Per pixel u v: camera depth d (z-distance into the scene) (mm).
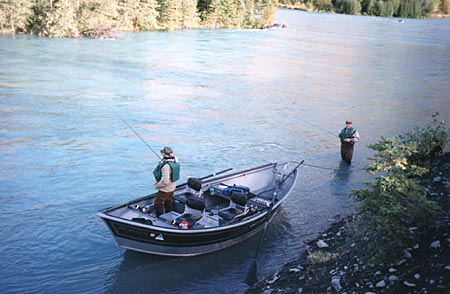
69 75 27219
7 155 14680
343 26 78438
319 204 12406
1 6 42219
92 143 16297
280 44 49312
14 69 27719
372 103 25422
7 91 22594
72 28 43438
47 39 41219
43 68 28656
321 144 17922
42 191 12367
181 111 21312
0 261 9180
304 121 21078
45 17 43344
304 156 16438
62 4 43375
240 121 20375
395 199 7883
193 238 9305
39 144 15828
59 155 14969
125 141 16734
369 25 83938
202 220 9898
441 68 39625
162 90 25203
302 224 11195
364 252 8391
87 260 9406
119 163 14617
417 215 8094
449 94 28766
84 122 18641
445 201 10273
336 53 45344
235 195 10383
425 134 14492
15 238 10031
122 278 8883
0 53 32656
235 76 30531
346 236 10109
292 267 8977
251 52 42000
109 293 8438
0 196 11914
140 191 12758
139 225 8852
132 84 26094
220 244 9836
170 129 18500
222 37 51906
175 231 9039
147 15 53031
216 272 9156
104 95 23234
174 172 9875
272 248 10070
